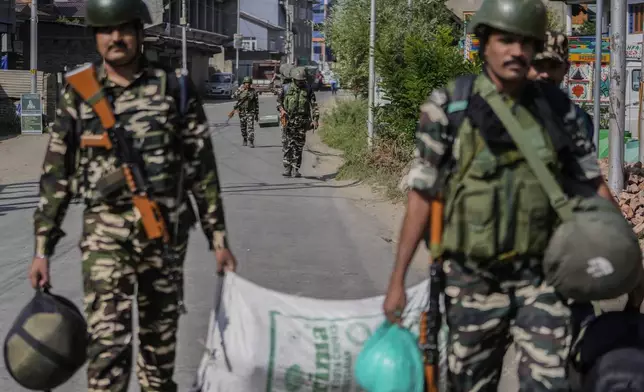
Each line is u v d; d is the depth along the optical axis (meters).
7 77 29.97
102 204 4.03
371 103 18.38
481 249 3.46
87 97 4.01
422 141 3.53
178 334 6.36
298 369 4.14
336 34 26.95
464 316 3.55
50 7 47.94
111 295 4.01
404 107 15.89
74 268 8.61
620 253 3.32
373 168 15.80
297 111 16.17
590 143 3.65
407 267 3.60
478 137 3.47
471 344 3.58
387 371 3.59
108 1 3.88
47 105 30.67
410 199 3.56
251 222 11.37
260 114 39.12
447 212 3.52
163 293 4.13
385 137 16.53
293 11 103.62
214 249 4.28
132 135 4.01
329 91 68.50
